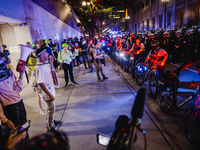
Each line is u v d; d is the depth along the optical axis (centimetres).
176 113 354
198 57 247
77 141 277
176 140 263
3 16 571
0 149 151
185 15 2184
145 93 83
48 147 48
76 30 3200
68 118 362
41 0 1002
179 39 922
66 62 603
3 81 215
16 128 172
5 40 772
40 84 269
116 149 72
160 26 3053
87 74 814
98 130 306
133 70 663
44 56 281
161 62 411
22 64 221
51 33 1188
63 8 1827
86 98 477
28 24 757
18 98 236
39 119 369
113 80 660
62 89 589
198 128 239
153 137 273
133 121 76
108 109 393
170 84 328
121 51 898
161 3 2953
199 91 247
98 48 646
